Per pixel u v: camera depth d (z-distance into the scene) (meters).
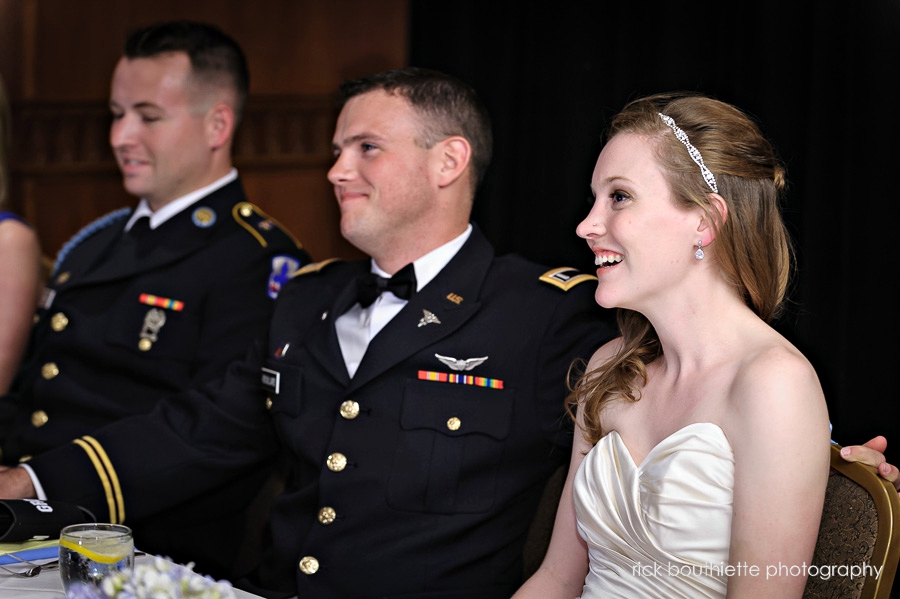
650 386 1.68
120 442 2.26
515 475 2.02
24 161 5.94
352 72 5.41
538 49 4.43
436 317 2.10
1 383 2.80
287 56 5.51
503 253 4.47
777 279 1.63
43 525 1.80
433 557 1.95
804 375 1.46
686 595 1.53
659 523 1.51
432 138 2.18
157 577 1.12
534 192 4.44
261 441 2.34
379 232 2.19
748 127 1.63
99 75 5.83
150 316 2.67
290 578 2.05
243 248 2.77
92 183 5.88
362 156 2.19
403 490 1.97
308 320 2.28
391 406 2.03
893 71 3.50
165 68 2.81
